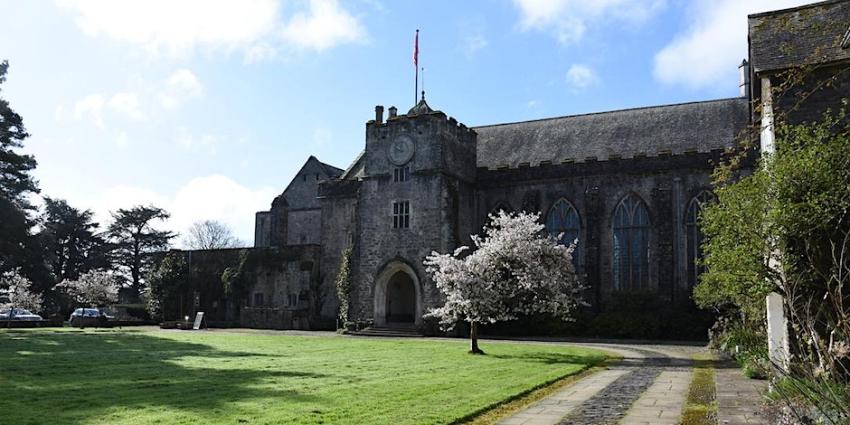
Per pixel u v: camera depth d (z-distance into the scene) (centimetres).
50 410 1277
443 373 1947
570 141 4919
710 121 4534
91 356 2491
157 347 3000
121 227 8969
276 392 1513
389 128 4750
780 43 1900
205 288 6019
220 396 1456
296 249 5550
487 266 2870
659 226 4228
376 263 4653
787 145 1513
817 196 1392
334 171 7169
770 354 1622
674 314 4059
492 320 2842
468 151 4856
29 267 5069
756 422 1156
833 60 1714
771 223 1436
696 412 1304
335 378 1798
